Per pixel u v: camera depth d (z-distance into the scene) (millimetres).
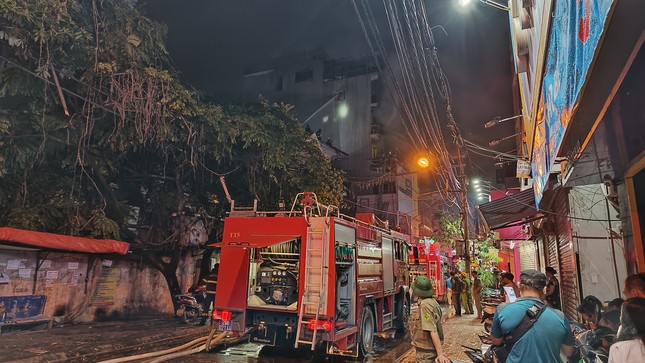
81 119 11289
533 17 6461
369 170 37312
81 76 11031
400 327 12133
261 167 16547
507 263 31844
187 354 8695
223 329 8305
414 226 39906
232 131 14602
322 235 7980
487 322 7902
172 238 15062
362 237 9344
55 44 9883
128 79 11617
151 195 15734
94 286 12508
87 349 8555
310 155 17406
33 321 10336
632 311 2725
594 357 4133
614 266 7285
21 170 11211
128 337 9945
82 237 11789
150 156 15320
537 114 6453
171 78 12805
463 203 19297
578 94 2518
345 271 8570
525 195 10711
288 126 16859
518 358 3336
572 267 8297
